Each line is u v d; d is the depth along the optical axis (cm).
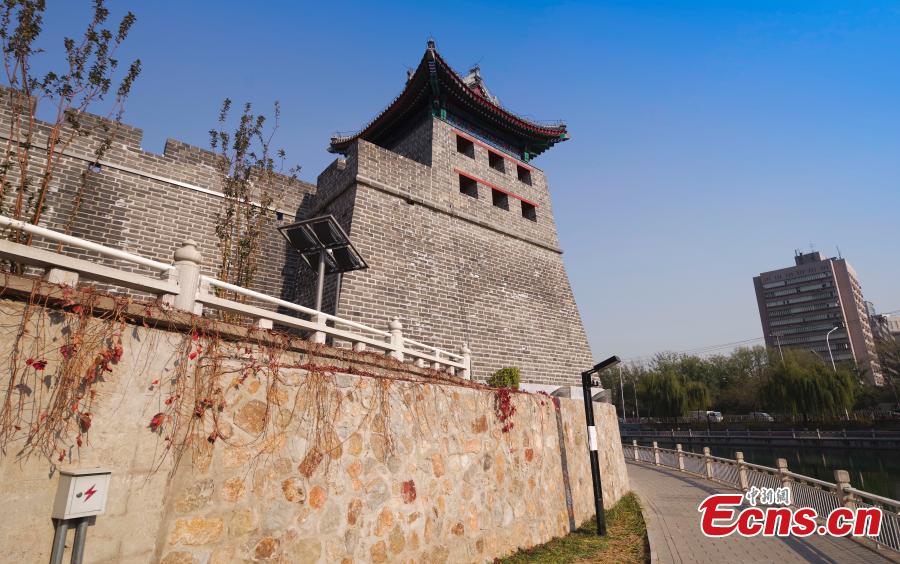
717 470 1558
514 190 2033
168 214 1302
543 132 2138
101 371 360
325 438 496
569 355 1900
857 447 3025
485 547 681
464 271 1658
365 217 1445
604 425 1298
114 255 425
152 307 407
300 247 960
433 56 1706
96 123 1225
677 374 4909
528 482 832
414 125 1969
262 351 491
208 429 410
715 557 747
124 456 359
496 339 1645
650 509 1144
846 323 7594
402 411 601
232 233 1332
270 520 429
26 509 307
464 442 701
